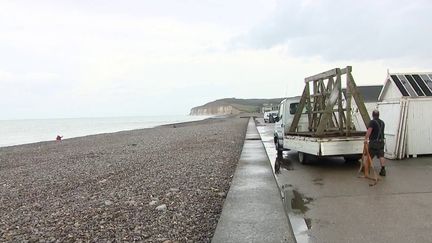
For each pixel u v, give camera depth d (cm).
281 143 1736
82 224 744
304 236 593
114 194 1008
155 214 787
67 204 934
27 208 922
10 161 2080
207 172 1290
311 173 1184
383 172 1062
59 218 802
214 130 4069
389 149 1415
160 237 641
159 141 2911
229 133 3422
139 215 786
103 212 825
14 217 840
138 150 2248
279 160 1516
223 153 1838
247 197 786
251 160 1372
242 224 602
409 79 1686
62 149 2677
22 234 705
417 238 562
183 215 772
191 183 1105
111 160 1812
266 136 2869
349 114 1273
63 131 7269
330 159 1490
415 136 1394
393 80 1692
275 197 784
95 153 2206
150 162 1638
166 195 955
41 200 1008
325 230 618
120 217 777
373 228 616
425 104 1396
